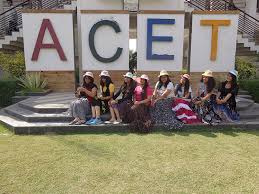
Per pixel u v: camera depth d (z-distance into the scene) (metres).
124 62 8.76
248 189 3.80
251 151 5.07
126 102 6.25
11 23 12.03
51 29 8.60
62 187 3.82
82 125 6.07
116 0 10.02
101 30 8.56
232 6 11.82
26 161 4.61
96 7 10.02
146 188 3.80
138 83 6.38
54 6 11.91
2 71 9.85
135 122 6.03
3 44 11.14
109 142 5.44
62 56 8.80
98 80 8.83
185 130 6.17
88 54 8.70
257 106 7.54
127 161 4.61
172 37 8.62
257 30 13.05
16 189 3.77
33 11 8.48
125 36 8.62
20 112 6.87
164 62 8.79
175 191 3.73
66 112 6.70
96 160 4.64
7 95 8.48
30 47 8.70
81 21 8.52
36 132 6.05
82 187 3.82
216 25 8.63
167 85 6.35
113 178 4.07
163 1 10.15
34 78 8.61
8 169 4.33
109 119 6.38
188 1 11.89
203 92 6.43
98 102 6.27
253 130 6.26
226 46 8.78
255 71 9.82
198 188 3.81
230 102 6.42
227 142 5.50
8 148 5.16
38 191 3.73
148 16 8.52
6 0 14.12
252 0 14.24
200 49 8.81
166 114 6.25
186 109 6.28
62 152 4.96
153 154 4.89
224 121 6.38
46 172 4.24
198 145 5.32
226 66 8.89
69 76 8.98
